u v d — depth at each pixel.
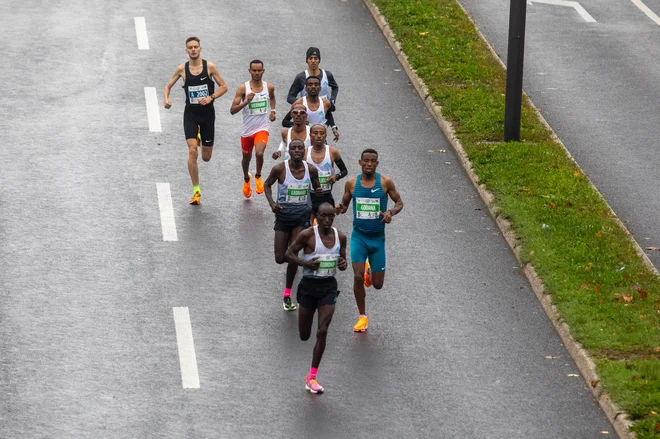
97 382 35.78
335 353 38.22
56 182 50.12
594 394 36.09
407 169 53.00
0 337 38.12
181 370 36.69
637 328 38.59
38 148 53.25
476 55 65.81
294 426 33.97
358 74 63.94
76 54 64.31
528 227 46.28
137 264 43.69
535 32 72.44
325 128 42.59
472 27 70.19
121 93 59.78
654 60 68.75
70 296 41.16
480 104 58.97
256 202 49.47
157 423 33.75
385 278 43.50
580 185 50.41
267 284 42.81
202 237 46.06
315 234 35.66
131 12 71.25
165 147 54.16
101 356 37.31
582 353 37.53
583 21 74.94
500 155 53.00
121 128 55.78
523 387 36.59
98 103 58.44
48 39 66.31
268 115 50.03
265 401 35.19
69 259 43.81
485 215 48.88
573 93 63.09
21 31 67.31
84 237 45.59
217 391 35.62
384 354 38.28
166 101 47.94
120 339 38.41
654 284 41.75
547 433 34.16
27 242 44.97
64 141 54.09
